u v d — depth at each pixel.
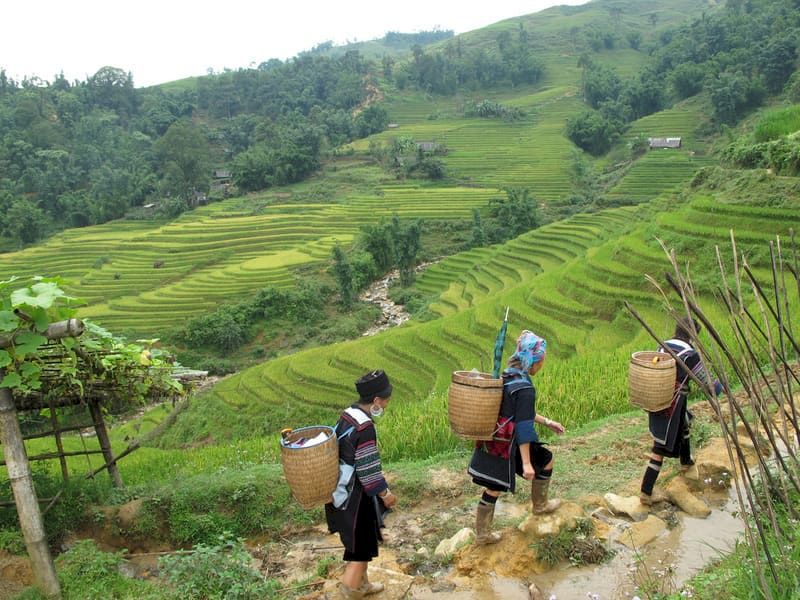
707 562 4.93
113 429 30.27
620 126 84.38
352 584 4.58
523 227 61.47
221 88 127.19
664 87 93.12
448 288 48.00
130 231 76.12
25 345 5.61
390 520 6.68
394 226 55.00
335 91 120.00
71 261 63.00
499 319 28.50
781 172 27.88
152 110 119.12
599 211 56.62
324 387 28.05
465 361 25.33
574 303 26.67
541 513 5.46
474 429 4.78
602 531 5.52
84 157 95.69
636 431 8.23
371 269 55.53
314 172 88.38
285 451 4.23
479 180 78.62
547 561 5.03
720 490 6.01
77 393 7.64
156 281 56.09
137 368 7.80
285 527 6.86
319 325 47.38
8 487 7.39
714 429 7.49
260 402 28.44
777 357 3.54
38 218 77.00
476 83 124.12
